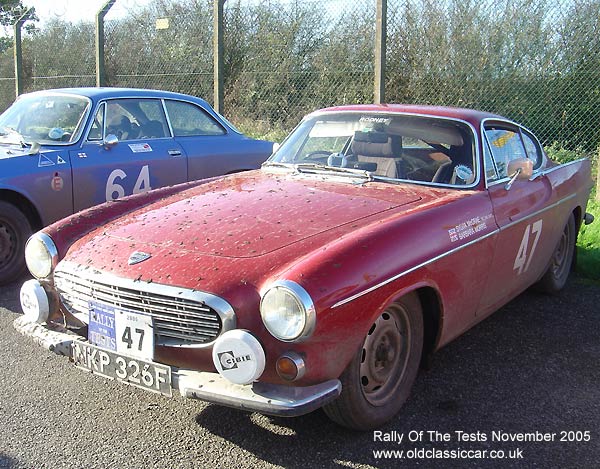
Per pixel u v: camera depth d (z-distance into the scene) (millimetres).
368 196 3633
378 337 3104
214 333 2758
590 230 6488
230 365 2670
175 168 6477
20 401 3430
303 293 2584
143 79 12344
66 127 5941
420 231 3184
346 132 4391
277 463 2900
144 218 3504
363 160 4176
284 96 10594
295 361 2631
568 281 5680
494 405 3449
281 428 3193
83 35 12922
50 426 3184
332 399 2732
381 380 3164
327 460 2926
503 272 3984
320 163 4340
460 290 3475
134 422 3240
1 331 4383
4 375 3730
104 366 3039
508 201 4020
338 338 2725
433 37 9031
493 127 4363
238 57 11117
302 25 10266
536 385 3686
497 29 8758
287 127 10594
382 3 8367
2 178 5234
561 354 4117
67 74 13281
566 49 8500
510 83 8812
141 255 3057
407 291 3043
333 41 9906
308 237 3033
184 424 3229
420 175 4000
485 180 3939
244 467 2865
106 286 2996
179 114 6762
